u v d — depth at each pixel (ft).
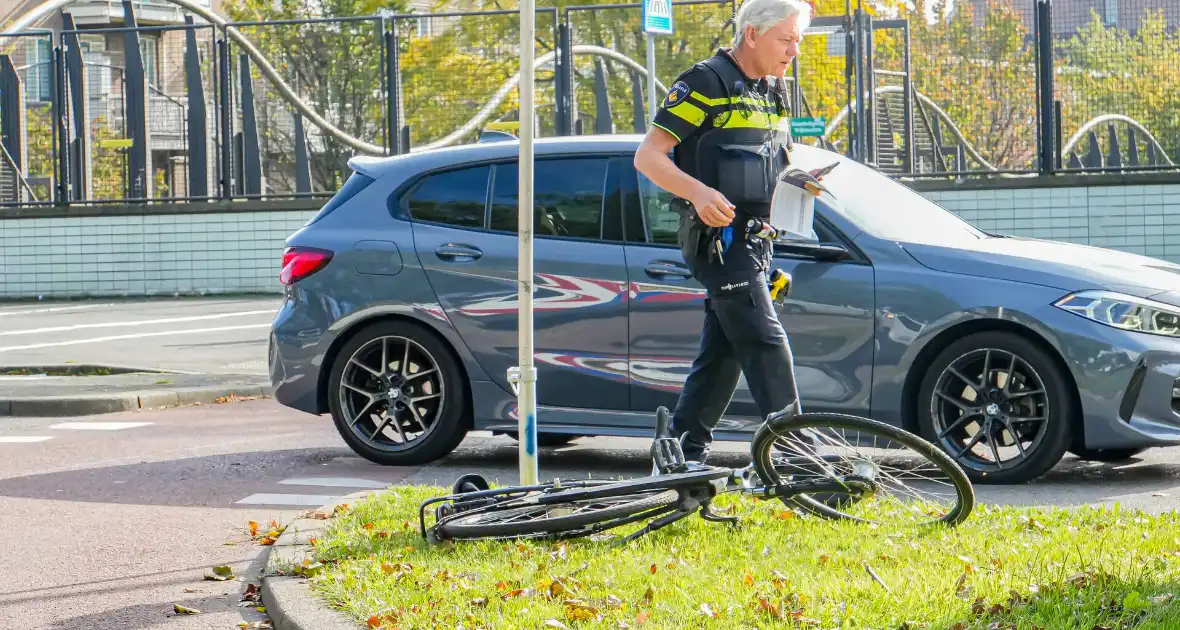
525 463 21.16
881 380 25.79
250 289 96.12
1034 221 83.10
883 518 19.42
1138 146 81.35
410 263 29.25
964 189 84.02
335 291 29.73
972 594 15.38
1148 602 14.46
